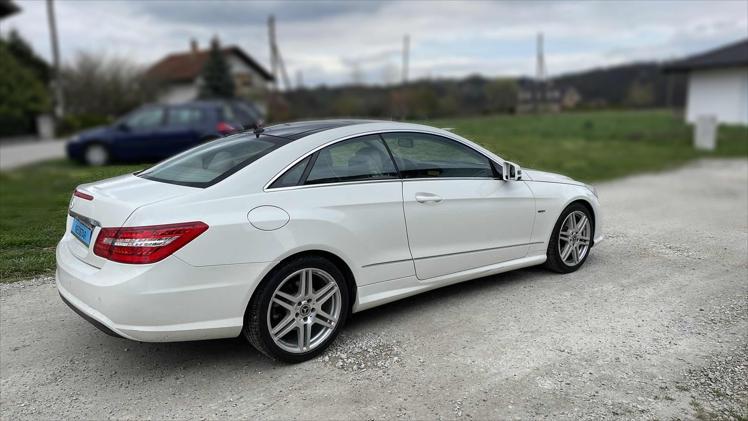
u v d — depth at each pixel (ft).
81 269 10.78
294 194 11.47
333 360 11.76
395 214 12.79
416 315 14.02
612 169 42.11
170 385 10.91
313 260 11.54
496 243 15.02
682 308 14.23
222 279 10.49
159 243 10.02
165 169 12.92
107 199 10.91
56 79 100.89
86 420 9.80
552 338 12.58
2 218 21.63
